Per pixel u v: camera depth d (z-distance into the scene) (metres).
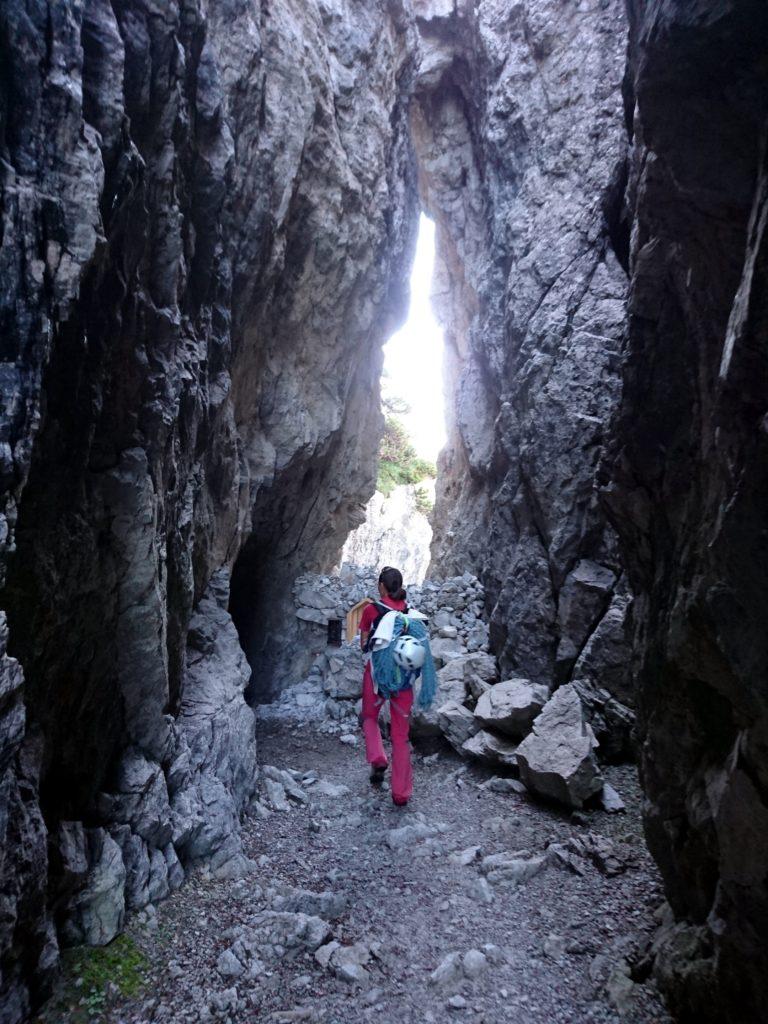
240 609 6.70
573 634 4.95
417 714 5.00
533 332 5.83
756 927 1.71
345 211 5.76
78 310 1.98
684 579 1.92
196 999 2.16
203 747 3.40
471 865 3.23
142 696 2.74
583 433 5.21
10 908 1.72
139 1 2.21
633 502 2.30
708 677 1.77
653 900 2.82
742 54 1.39
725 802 1.66
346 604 6.83
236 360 4.74
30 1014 1.91
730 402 1.51
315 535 7.52
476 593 6.68
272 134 4.27
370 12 6.02
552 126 6.40
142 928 2.42
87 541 2.27
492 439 7.37
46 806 2.27
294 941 2.49
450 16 7.85
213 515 4.23
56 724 2.25
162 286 2.71
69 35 1.66
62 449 2.08
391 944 2.59
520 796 4.04
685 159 1.59
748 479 1.39
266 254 4.58
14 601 1.93
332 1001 2.23
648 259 1.96
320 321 5.96
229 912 2.68
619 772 4.32
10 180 1.53
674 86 1.51
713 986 1.92
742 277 1.46
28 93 1.58
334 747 5.19
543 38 6.59
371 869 3.18
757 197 1.41
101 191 1.81
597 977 2.35
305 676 6.51
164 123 2.50
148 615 2.61
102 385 2.25
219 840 3.06
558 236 6.03
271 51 4.32
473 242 8.32
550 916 2.78
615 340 5.32
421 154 8.79
